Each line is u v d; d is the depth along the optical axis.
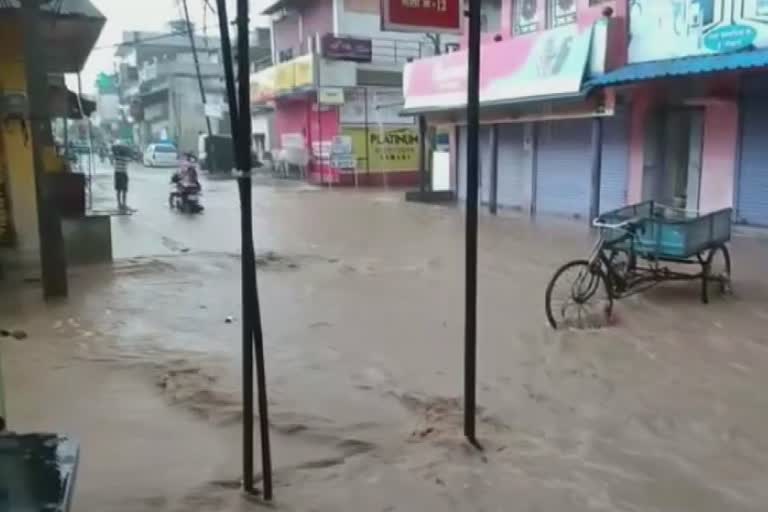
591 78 14.52
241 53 3.53
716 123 13.84
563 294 8.80
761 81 12.91
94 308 8.41
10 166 12.10
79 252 11.34
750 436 4.67
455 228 15.66
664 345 6.66
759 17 11.68
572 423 4.89
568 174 17.34
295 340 6.99
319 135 31.25
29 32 8.53
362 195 24.94
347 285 9.72
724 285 8.64
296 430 4.77
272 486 3.99
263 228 16.12
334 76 29.27
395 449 4.48
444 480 4.07
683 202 14.84
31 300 8.81
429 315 7.96
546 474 4.15
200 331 7.41
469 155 4.26
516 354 6.46
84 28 11.37
